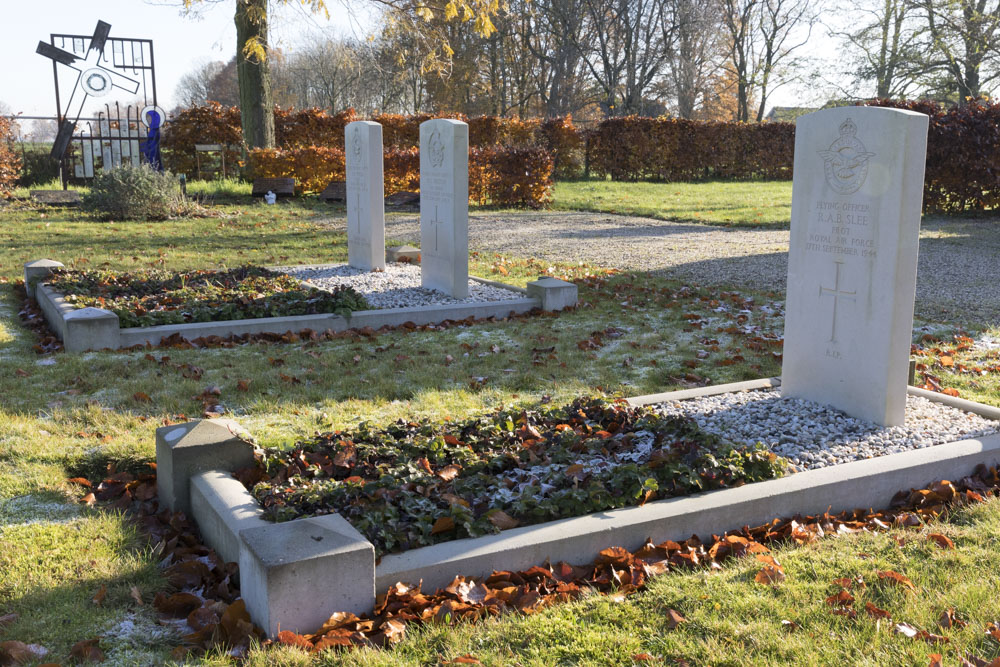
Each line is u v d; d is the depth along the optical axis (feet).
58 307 26.43
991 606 10.24
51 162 85.10
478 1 56.44
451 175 31.27
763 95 156.66
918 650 9.26
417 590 10.92
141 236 52.65
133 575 11.66
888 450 16.06
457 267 31.76
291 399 19.95
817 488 13.73
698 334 26.91
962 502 14.14
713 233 57.31
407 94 154.81
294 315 27.84
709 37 154.71
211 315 27.12
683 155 106.63
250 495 13.05
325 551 10.23
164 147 90.58
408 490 13.08
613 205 77.00
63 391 20.15
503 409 18.21
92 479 15.60
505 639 9.82
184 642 10.12
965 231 55.57
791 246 19.06
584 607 10.52
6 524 13.16
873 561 11.65
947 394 20.63
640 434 16.05
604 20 152.56
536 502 12.79
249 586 10.58
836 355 18.19
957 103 109.60
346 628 10.15
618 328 27.61
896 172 16.31
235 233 55.06
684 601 10.62
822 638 9.62
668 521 12.52
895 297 16.66
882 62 113.80
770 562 11.57
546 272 39.68
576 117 162.40
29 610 10.67
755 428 17.24
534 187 77.66
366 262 38.63
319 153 80.43
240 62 80.07
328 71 158.10
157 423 17.84
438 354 24.12
